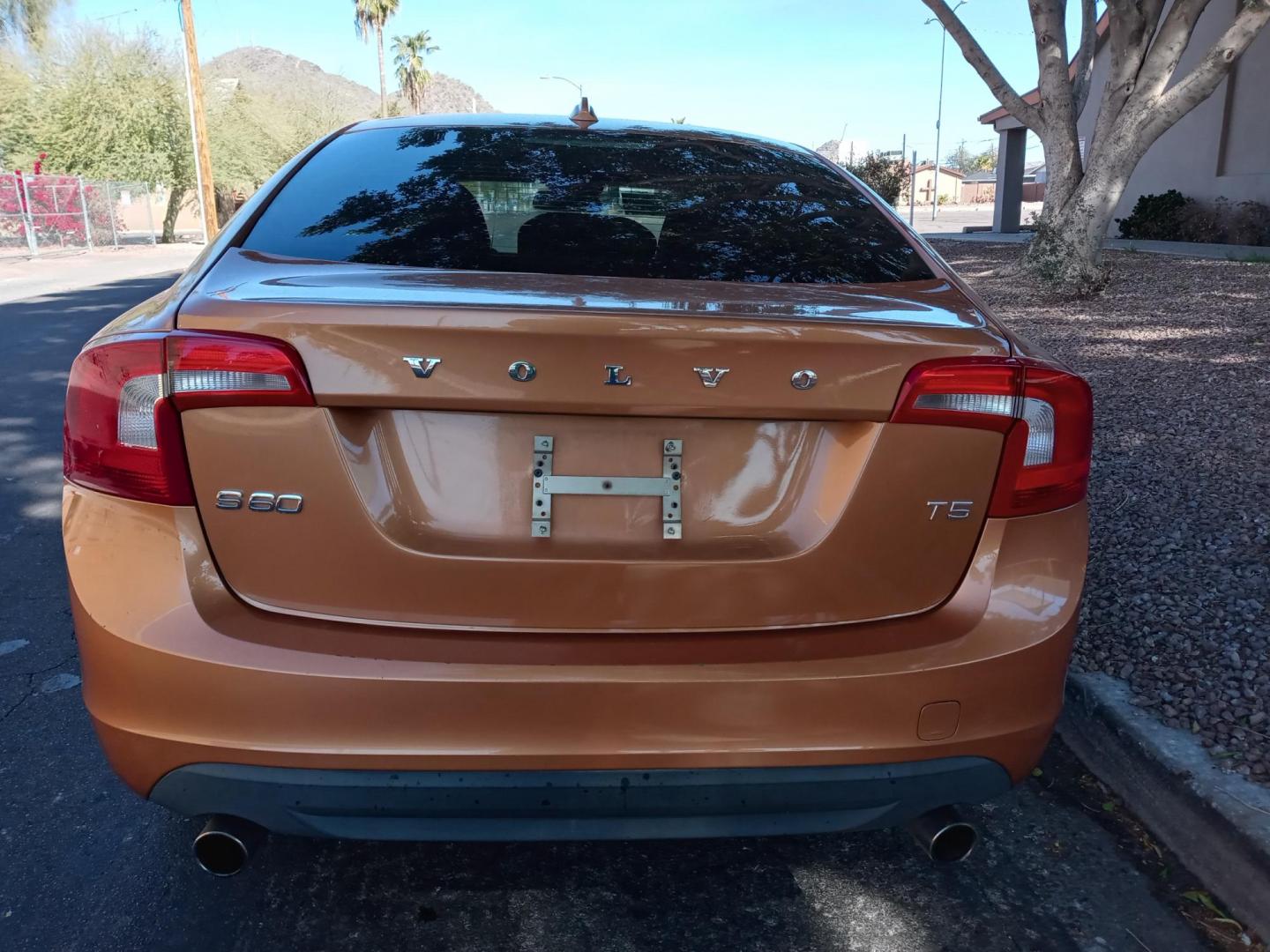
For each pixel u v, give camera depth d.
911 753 1.89
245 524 1.80
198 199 37.28
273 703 1.77
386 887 2.43
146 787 1.85
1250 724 2.81
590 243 2.27
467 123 2.88
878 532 1.89
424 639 1.82
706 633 1.88
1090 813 2.76
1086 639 3.36
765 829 1.93
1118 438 5.78
